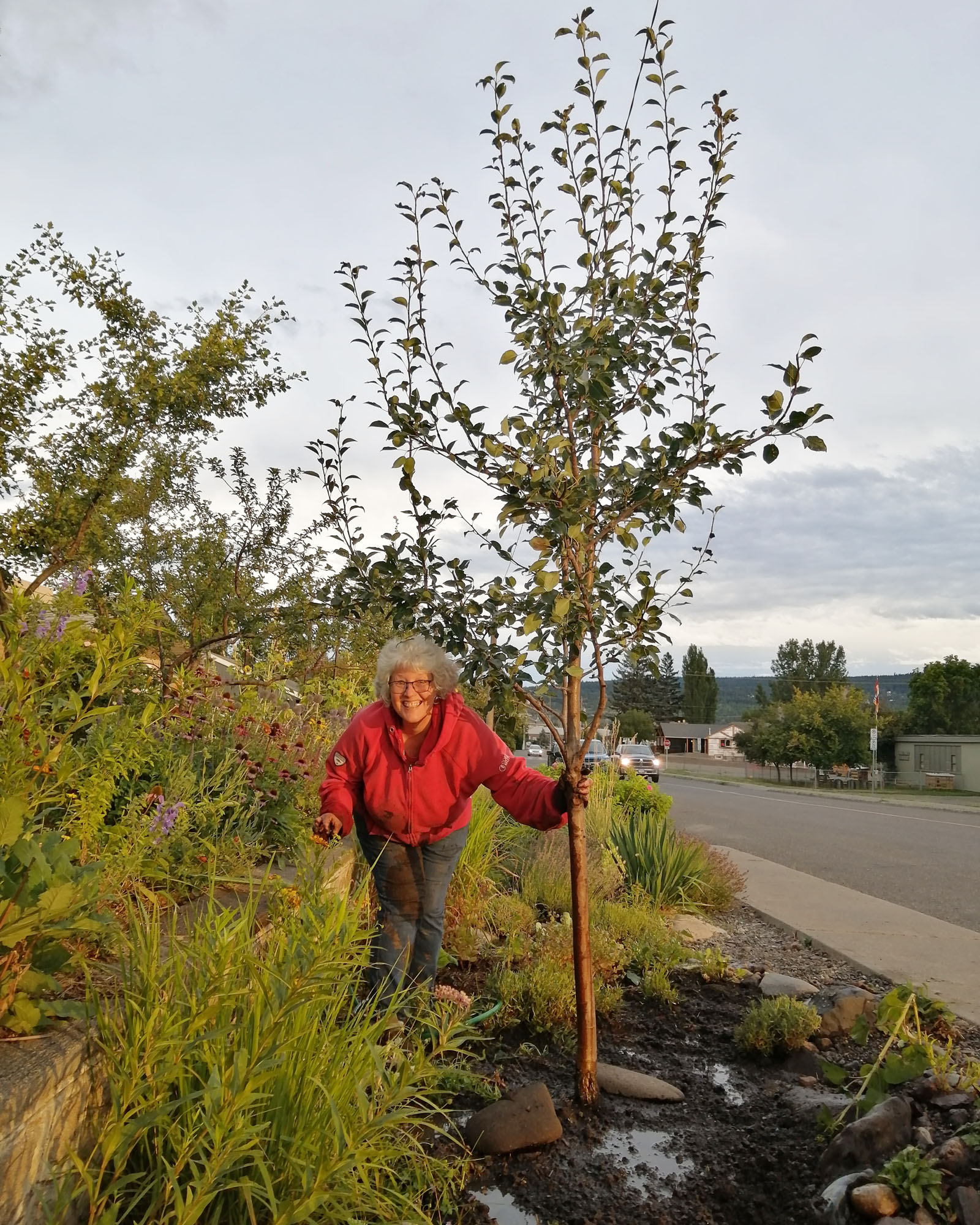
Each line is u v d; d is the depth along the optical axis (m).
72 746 2.92
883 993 5.01
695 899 7.30
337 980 2.40
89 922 2.11
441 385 3.63
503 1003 4.20
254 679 6.93
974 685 67.75
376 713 3.75
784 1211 2.72
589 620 3.29
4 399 7.34
